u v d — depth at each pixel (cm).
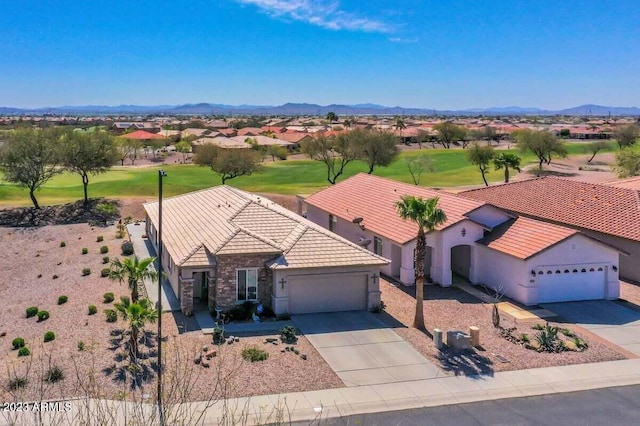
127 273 2533
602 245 3072
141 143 11519
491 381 2052
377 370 2127
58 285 3288
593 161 10838
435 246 3344
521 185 4644
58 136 5797
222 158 6894
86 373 2006
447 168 9725
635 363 2241
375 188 4359
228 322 2611
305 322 2647
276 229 3072
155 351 2238
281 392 1925
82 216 5434
